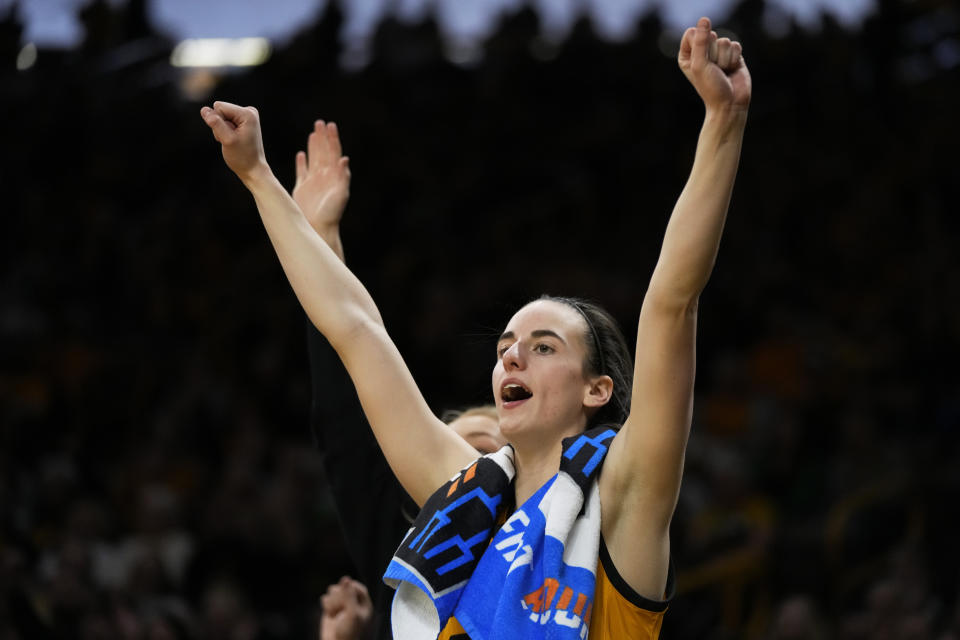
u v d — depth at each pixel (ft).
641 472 19.74
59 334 106.01
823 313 108.99
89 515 73.92
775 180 119.03
